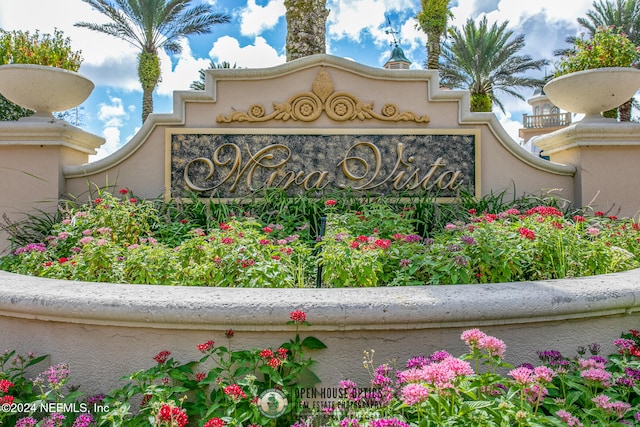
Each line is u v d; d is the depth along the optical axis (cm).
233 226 329
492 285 212
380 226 391
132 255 288
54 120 486
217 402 178
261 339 192
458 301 190
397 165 505
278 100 511
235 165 499
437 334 194
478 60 2180
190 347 193
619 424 151
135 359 195
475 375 159
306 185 502
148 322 190
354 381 192
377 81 512
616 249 304
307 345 189
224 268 280
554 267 292
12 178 479
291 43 689
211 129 503
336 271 276
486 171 513
